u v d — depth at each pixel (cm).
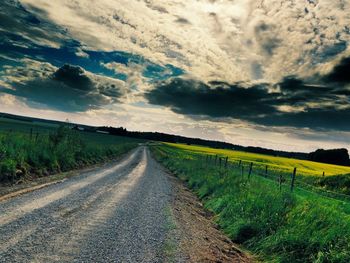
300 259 788
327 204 1143
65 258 650
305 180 2870
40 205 1068
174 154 6216
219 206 1421
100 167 2767
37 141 2300
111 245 767
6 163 1536
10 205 1025
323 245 788
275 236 927
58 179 1728
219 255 846
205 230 1090
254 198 1245
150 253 755
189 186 2312
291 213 1025
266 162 7269
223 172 2273
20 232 772
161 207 1309
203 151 9875
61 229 835
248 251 948
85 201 1221
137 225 981
